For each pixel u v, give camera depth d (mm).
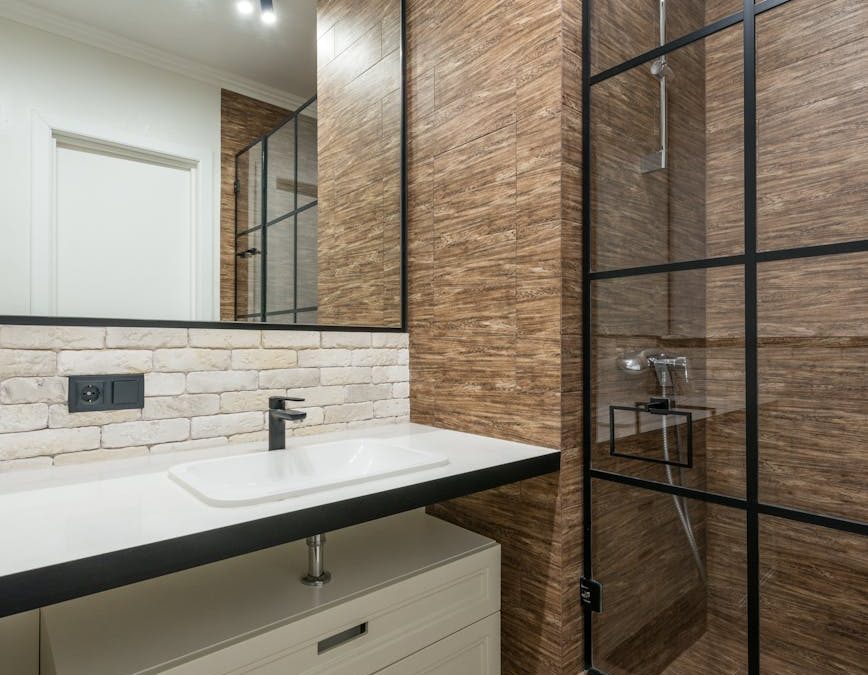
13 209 1216
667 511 1399
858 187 1136
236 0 1567
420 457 1375
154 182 1414
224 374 1519
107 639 1007
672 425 1392
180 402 1438
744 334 1284
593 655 1534
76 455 1287
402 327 1964
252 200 1592
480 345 1708
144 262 1396
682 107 1399
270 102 1628
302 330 1684
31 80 1236
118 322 1346
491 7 1664
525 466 1381
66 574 740
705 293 1349
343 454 1562
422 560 1381
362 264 1850
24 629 1188
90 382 1297
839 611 1148
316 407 1713
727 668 1306
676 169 1404
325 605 1137
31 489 1092
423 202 1918
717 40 1354
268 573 1290
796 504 1204
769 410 1244
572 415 1521
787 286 1223
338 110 1785
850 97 1156
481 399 1702
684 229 1386
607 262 1512
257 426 1581
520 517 1596
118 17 1359
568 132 1498
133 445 1364
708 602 1333
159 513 944
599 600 1516
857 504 1123
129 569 793
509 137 1612
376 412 1880
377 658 1217
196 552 856
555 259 1493
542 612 1539
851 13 1165
